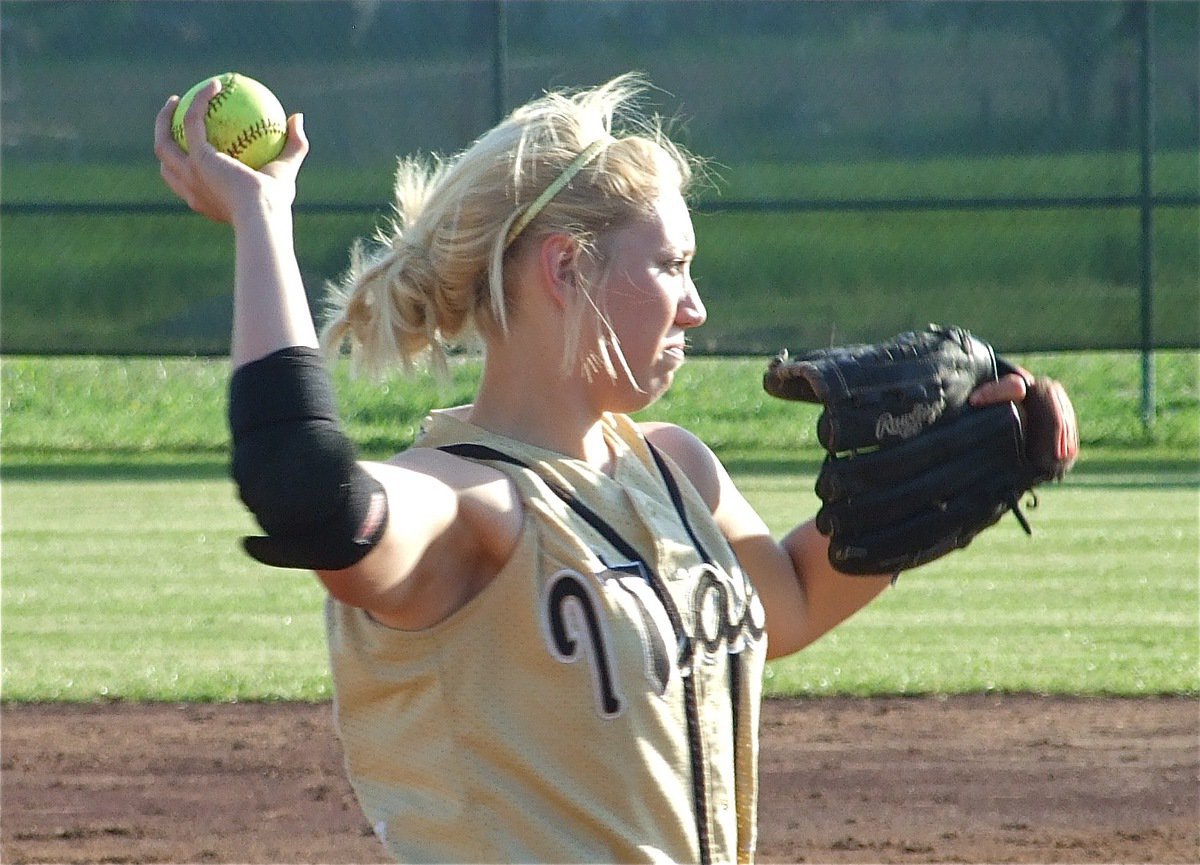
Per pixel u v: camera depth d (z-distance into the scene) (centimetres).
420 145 4484
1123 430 4472
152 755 1923
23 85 4438
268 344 526
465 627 593
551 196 611
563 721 591
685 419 4506
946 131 4491
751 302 4538
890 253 4519
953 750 1938
